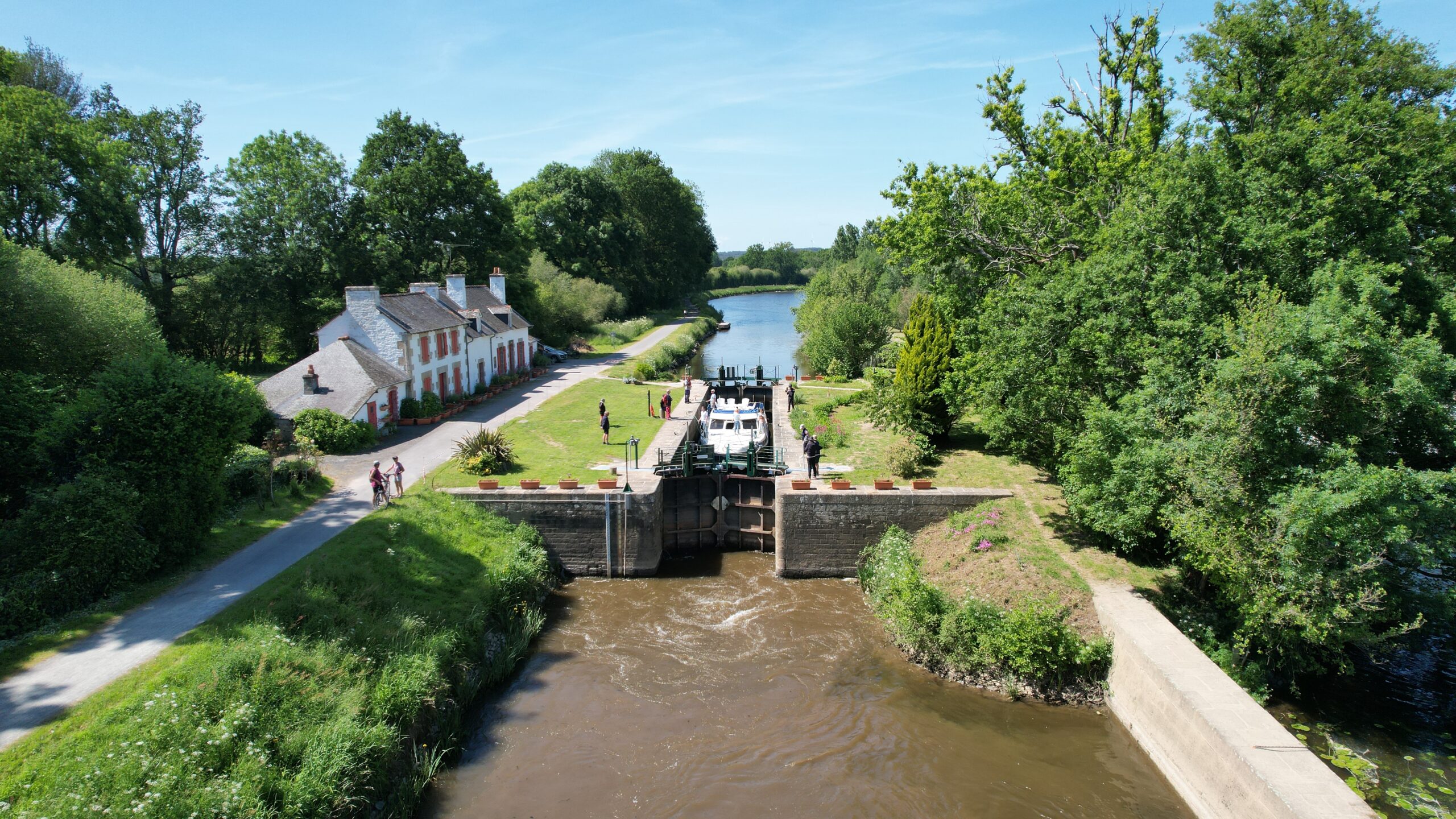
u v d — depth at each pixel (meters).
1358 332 15.20
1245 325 15.84
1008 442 26.06
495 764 14.76
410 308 37.75
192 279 47.25
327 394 30.86
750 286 189.25
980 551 21.03
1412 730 15.16
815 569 23.89
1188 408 17.31
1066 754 15.18
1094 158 27.45
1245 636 16.06
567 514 23.95
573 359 58.53
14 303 24.11
